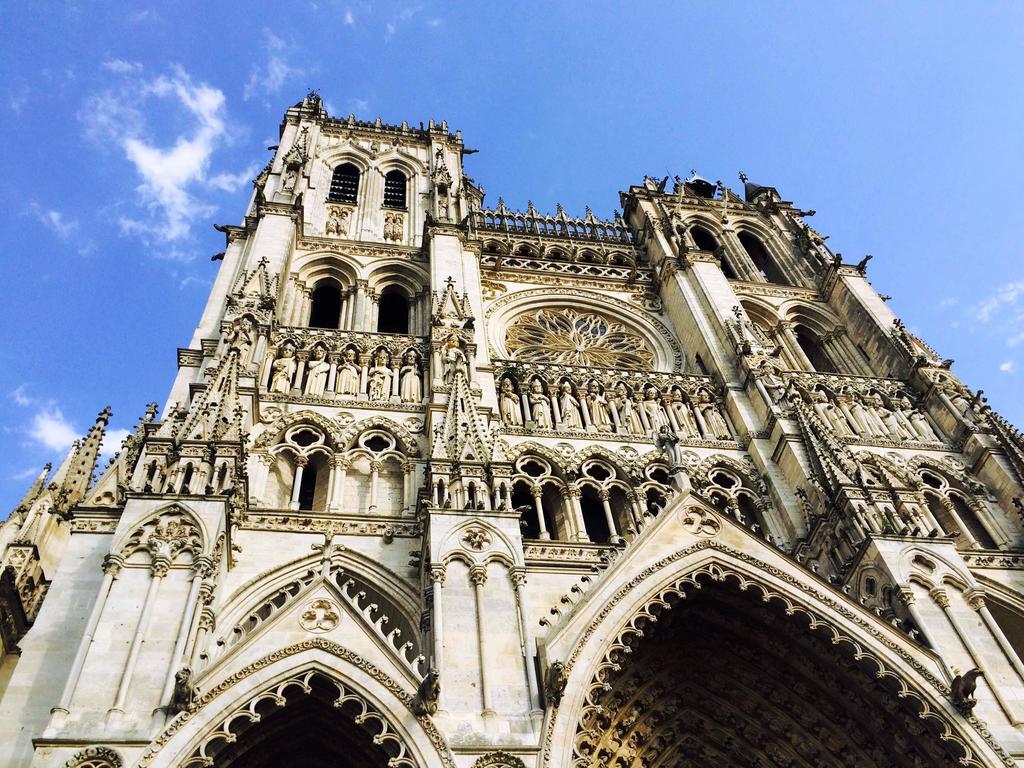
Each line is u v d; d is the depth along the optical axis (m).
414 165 60.91
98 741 19.20
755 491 36.59
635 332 50.09
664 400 41.38
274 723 22.17
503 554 25.77
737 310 46.41
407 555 29.62
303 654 21.97
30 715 21.67
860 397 43.22
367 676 21.75
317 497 32.72
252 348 35.88
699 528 28.89
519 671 22.62
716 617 28.98
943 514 37.19
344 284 47.44
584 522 34.81
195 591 22.83
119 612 22.06
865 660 26.09
